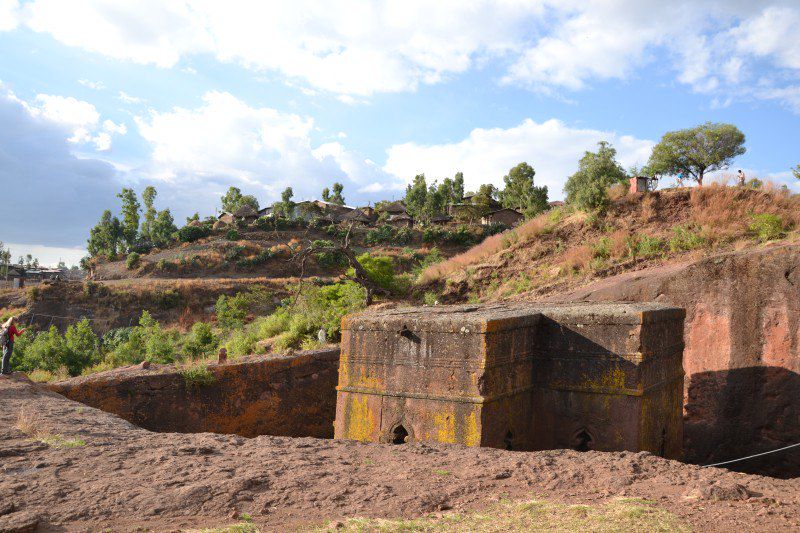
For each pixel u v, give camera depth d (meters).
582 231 25.84
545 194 83.56
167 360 25.34
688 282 16.05
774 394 13.87
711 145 37.59
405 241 81.69
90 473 6.38
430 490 5.95
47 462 6.69
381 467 6.88
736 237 21.25
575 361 11.12
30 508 5.26
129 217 106.19
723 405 14.59
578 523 4.80
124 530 4.82
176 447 7.60
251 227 93.56
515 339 10.86
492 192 100.19
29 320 50.88
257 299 49.97
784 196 22.95
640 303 13.28
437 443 8.38
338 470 6.69
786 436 13.50
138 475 6.31
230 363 15.77
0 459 6.82
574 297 19.33
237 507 5.41
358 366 11.33
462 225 85.12
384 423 10.85
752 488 5.86
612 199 26.78
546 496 5.75
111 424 9.25
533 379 11.51
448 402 10.17
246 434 15.59
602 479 6.21
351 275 27.28
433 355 10.45
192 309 54.12
